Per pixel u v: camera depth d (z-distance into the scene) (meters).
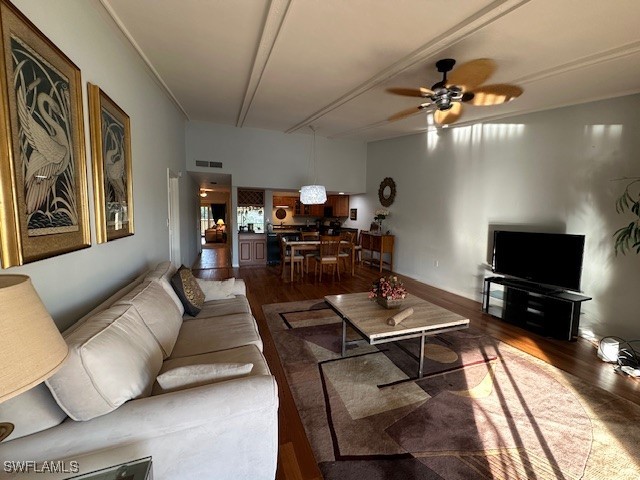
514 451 1.74
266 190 7.74
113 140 2.26
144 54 2.87
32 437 1.05
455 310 4.21
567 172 3.52
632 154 3.00
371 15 2.19
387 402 2.17
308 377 2.47
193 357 1.87
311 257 6.15
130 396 1.21
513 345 3.13
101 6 2.11
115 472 0.97
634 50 2.35
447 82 2.99
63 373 1.04
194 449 1.22
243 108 4.70
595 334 3.28
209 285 3.13
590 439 1.84
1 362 0.65
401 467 1.62
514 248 3.87
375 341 2.31
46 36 1.46
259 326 3.51
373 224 7.10
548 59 2.62
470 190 4.76
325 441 1.79
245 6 2.16
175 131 4.84
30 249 1.28
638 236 2.87
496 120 4.32
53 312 1.51
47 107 1.42
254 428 1.30
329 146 7.09
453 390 2.32
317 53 2.78
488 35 2.33
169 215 4.59
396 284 2.96
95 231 2.00
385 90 3.66
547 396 2.26
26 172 1.26
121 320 1.49
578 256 3.24
